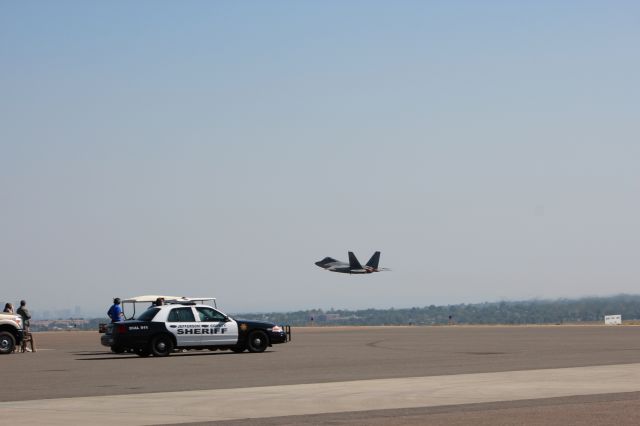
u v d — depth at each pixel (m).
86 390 30.05
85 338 89.56
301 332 103.12
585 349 51.09
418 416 22.45
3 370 39.50
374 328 126.50
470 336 77.81
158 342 49.03
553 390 27.89
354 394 27.53
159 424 21.66
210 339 50.16
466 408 23.89
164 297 56.12
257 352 51.59
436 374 34.34
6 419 22.67
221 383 31.97
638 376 32.50
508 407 23.94
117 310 55.88
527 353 47.66
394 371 36.19
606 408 23.41
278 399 26.50
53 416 23.19
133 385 31.64
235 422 21.91
